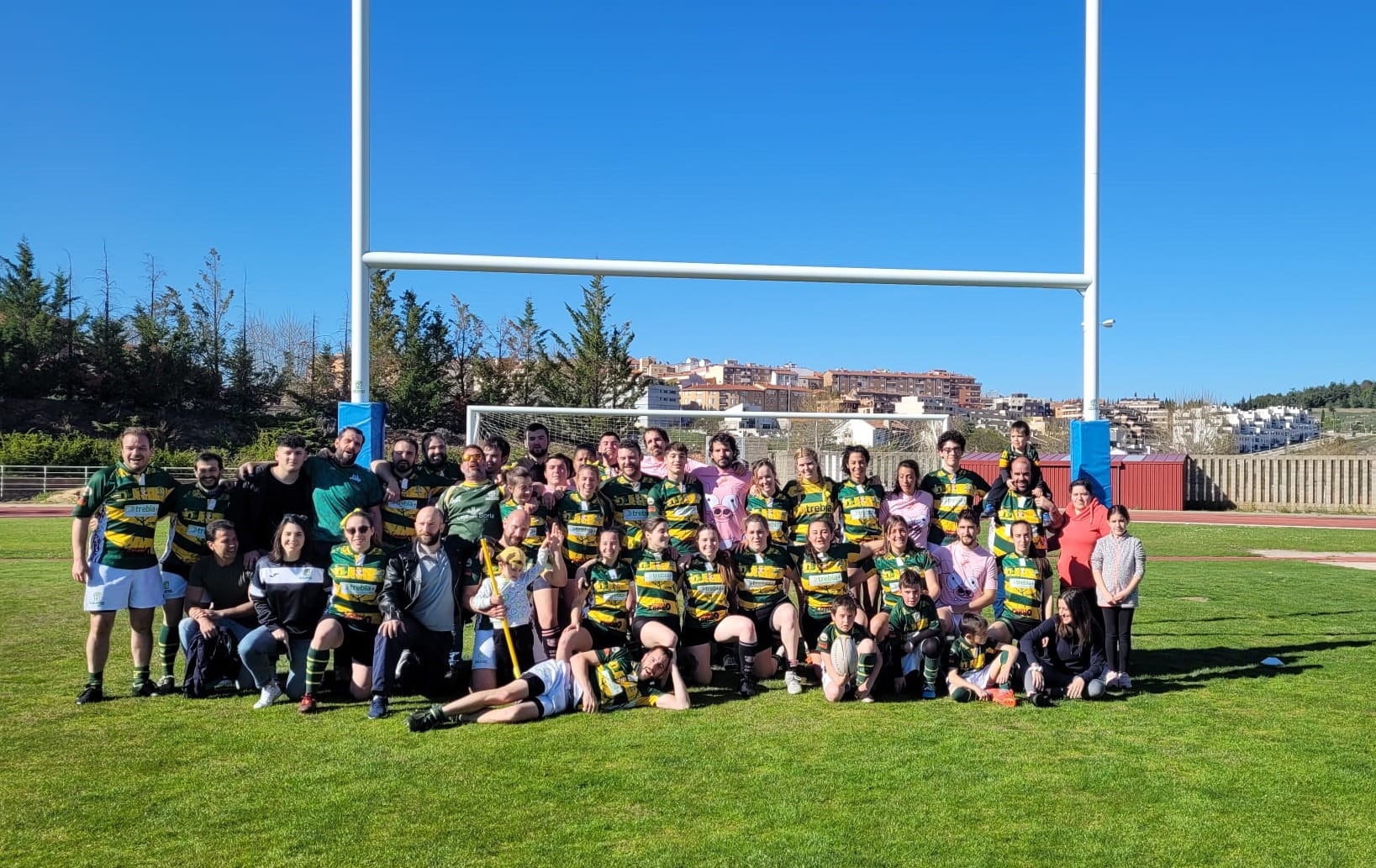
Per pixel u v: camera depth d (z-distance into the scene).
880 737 4.75
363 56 6.62
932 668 5.59
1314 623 8.39
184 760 4.32
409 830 3.47
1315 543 17.58
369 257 6.62
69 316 42.84
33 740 4.62
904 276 7.06
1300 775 4.14
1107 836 3.44
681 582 6.05
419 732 4.84
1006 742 4.66
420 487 6.45
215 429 42.44
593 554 6.15
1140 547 5.80
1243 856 3.27
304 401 42.22
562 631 5.75
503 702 5.09
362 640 5.50
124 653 6.84
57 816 3.61
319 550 5.73
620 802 3.77
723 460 7.32
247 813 3.64
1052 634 5.80
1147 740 4.69
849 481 6.84
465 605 5.67
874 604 6.59
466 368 42.16
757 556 6.07
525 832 3.46
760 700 5.61
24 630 7.61
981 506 6.68
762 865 3.18
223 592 5.77
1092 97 7.00
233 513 5.74
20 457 31.52
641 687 5.59
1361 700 5.55
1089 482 6.20
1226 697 5.62
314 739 4.69
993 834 3.45
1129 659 6.73
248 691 5.75
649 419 22.17
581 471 6.16
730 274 7.05
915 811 3.69
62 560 13.09
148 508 5.53
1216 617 8.73
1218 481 29.44
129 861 3.20
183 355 43.50
